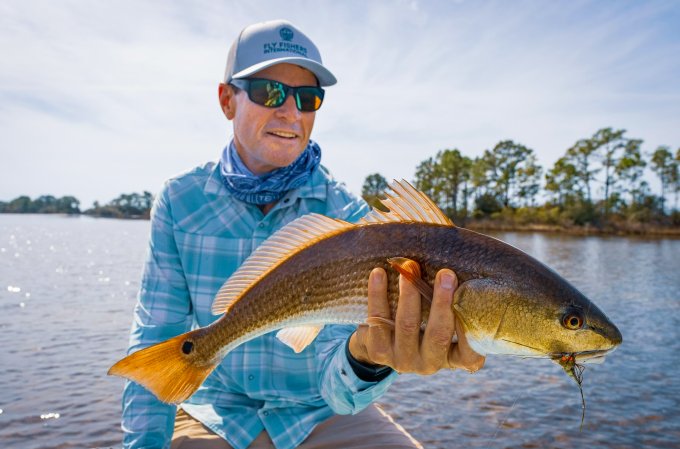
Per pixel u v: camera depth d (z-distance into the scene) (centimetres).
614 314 322
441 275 52
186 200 81
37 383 175
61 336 242
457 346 55
